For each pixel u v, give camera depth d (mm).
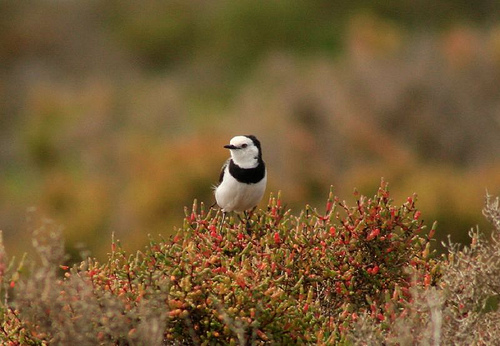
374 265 6969
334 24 39969
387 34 34594
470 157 27344
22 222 22391
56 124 30359
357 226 6898
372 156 25281
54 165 28234
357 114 27531
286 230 7082
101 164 25438
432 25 39500
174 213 20266
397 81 28344
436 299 5684
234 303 6062
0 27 39406
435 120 27750
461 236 18641
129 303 5977
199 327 6109
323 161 24922
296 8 40156
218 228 7379
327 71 30078
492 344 6000
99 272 6430
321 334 6012
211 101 34125
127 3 41781
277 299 6082
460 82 28578
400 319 5629
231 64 38625
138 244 19375
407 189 20156
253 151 9719
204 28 40500
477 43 30812
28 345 6117
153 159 22500
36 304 5672
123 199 20891
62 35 40062
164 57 39938
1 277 5895
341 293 6805
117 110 30766
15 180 28172
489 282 6324
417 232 7004
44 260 5773
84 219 20328
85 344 5641
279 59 34875
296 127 25750
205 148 21812
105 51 39875
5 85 36625
